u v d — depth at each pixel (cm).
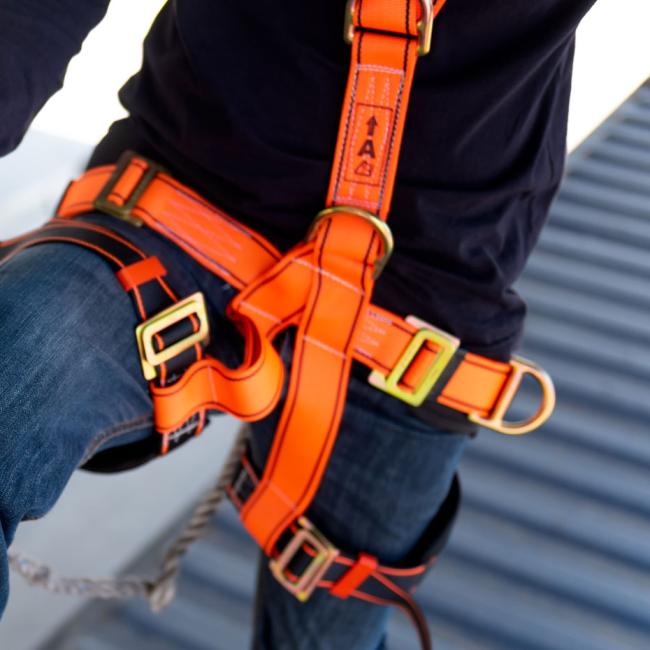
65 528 159
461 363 91
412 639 166
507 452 202
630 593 177
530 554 182
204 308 84
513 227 90
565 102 86
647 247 264
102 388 77
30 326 73
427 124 79
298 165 83
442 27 75
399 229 85
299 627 110
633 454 205
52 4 78
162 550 166
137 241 86
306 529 102
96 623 157
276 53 80
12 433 67
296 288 89
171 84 87
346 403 97
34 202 218
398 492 100
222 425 189
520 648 166
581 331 234
